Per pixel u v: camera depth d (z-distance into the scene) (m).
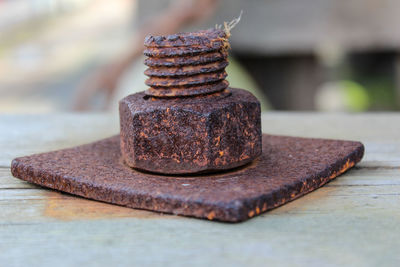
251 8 0.57
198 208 0.20
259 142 0.23
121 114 0.23
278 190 0.21
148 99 0.23
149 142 0.22
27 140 0.29
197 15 0.51
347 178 0.23
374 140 0.28
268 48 0.57
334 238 0.19
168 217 0.20
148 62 0.22
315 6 0.56
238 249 0.18
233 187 0.21
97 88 0.54
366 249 0.18
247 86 0.60
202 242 0.19
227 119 0.22
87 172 0.22
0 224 0.20
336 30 0.56
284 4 0.57
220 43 0.22
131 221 0.20
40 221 0.20
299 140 0.25
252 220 0.20
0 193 0.22
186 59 0.22
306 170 0.22
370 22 0.56
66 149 0.25
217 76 0.22
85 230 0.20
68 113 0.34
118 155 0.24
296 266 0.18
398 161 0.25
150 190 0.21
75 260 0.18
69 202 0.21
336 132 0.30
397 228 0.19
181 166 0.22
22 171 0.23
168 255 0.18
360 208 0.21
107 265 0.18
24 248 0.19
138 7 0.59
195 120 0.21
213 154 0.22
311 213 0.20
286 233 0.19
